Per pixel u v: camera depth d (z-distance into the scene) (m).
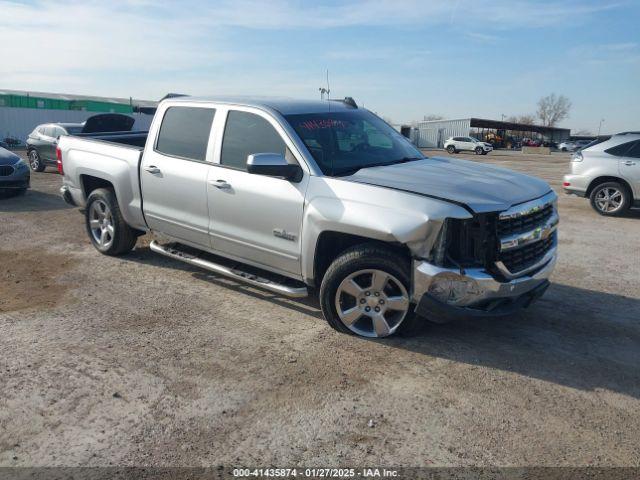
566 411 3.49
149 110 8.97
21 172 11.27
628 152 10.42
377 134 5.39
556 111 116.12
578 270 6.67
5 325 4.67
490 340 4.51
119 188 6.13
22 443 3.10
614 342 4.55
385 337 4.43
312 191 4.43
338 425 3.30
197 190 5.27
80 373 3.87
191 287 5.70
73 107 39.91
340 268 4.33
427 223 3.85
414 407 3.50
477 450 3.09
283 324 4.77
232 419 3.35
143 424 3.28
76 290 5.57
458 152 46.34
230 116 5.16
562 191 14.62
